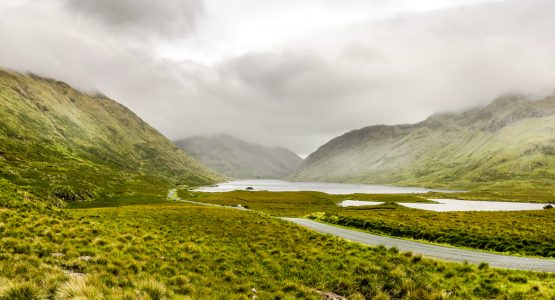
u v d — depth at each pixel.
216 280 17.62
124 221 37.88
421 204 162.38
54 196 99.19
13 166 133.50
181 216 48.75
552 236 36.56
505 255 31.70
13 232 19.69
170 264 19.20
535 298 17.06
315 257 24.94
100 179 170.25
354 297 17.47
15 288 10.59
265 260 23.44
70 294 10.86
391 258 23.95
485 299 17.53
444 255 30.41
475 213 68.50
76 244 19.84
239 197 156.12
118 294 11.33
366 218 59.66
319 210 111.25
